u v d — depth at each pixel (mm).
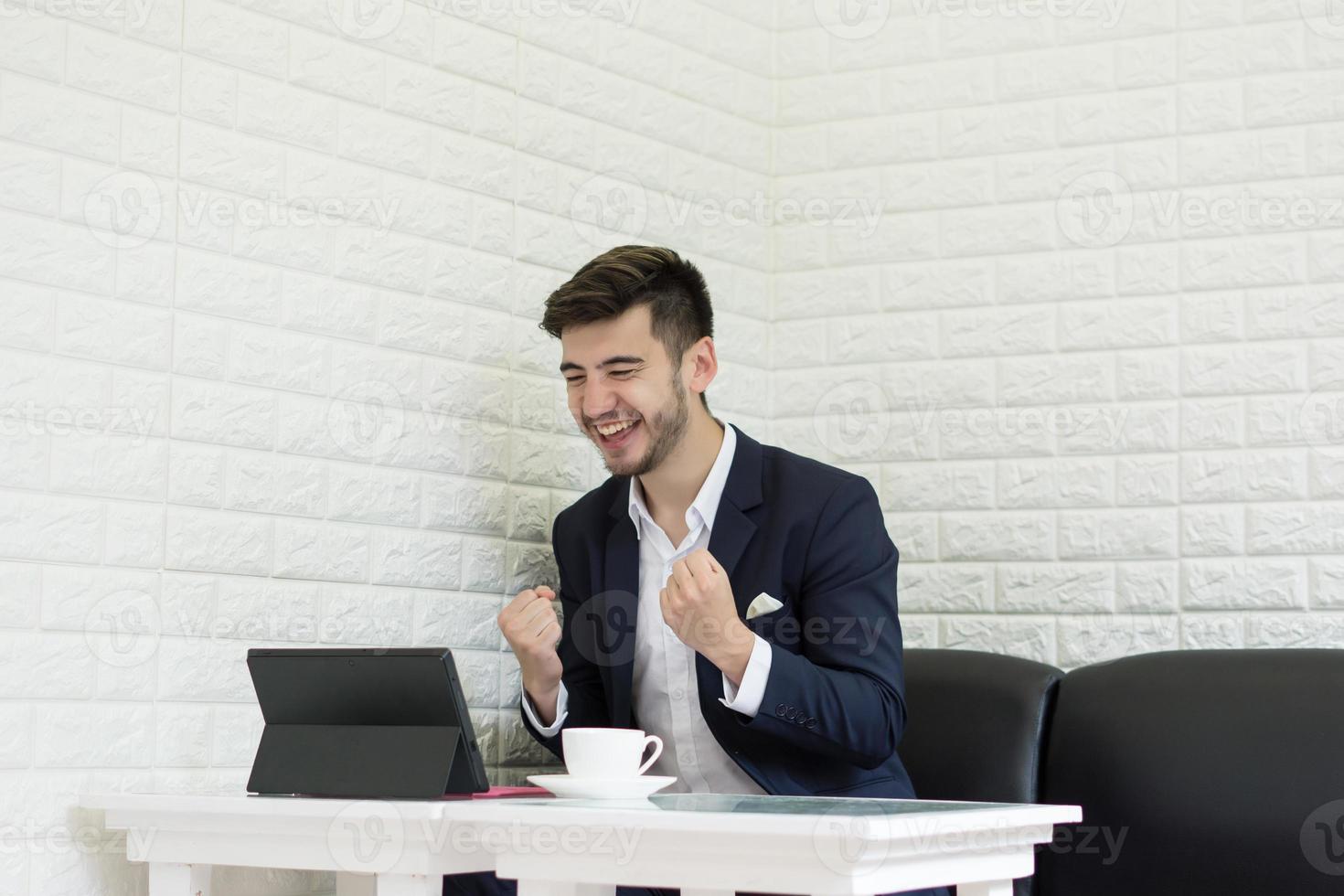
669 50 3287
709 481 2514
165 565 2334
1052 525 3166
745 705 2203
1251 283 3061
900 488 3309
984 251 3285
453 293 2811
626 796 1935
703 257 3336
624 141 3176
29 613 2170
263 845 1922
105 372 2277
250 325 2475
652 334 2418
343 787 1977
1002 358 3246
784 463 2551
